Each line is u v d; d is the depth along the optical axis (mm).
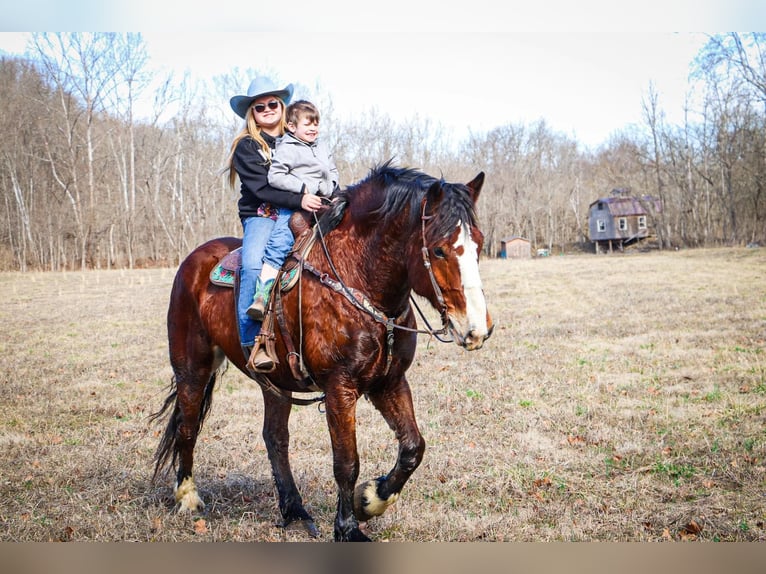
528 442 5852
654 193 56344
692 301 15523
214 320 4402
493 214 60156
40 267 38031
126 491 5035
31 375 9680
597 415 6676
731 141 40250
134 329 14234
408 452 3596
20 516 4531
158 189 44438
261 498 4844
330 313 3592
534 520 4340
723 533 4062
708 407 6812
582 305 16047
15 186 40375
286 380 3969
